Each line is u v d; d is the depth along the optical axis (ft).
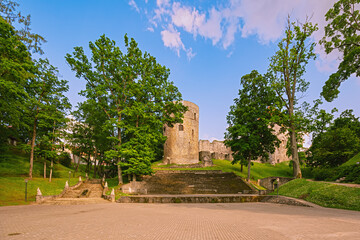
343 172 91.66
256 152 116.06
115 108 106.32
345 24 82.02
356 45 80.53
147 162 94.48
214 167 142.00
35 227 25.20
